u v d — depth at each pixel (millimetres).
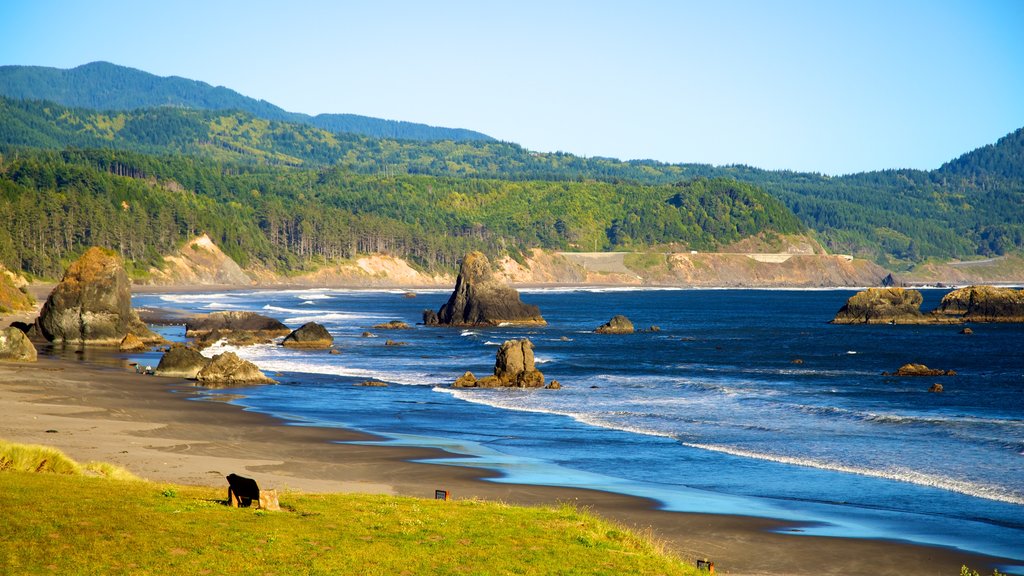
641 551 26891
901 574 28547
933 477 42875
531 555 25094
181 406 61344
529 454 48312
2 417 51969
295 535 25375
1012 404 67688
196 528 25266
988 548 31469
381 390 74062
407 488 38562
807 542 31750
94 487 29141
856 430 55969
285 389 73375
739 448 50250
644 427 57156
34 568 21359
